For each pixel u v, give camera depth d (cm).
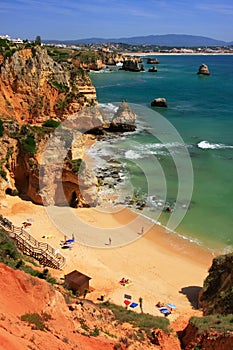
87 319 1853
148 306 2858
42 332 1467
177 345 2028
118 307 2638
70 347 1447
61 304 1786
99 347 1609
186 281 3281
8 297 1561
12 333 1293
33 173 4322
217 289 2861
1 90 5850
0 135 4416
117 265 3397
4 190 4284
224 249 3803
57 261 3266
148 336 2022
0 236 2691
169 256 3634
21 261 2483
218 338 1877
